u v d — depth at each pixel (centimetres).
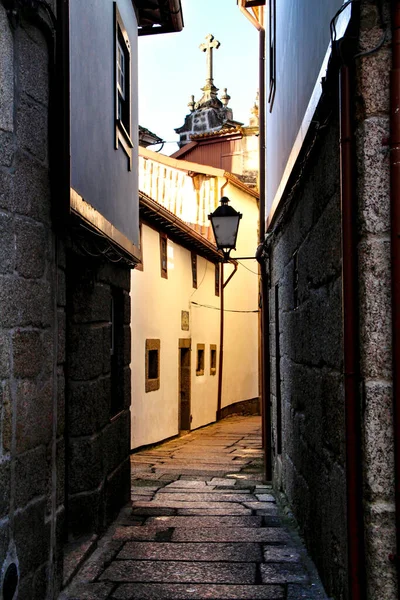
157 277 1361
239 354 2195
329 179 388
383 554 304
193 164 1895
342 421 352
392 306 304
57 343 410
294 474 609
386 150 311
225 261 995
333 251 375
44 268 383
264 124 951
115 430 640
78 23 468
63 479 423
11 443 329
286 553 522
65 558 480
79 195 443
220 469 1026
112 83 611
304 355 521
